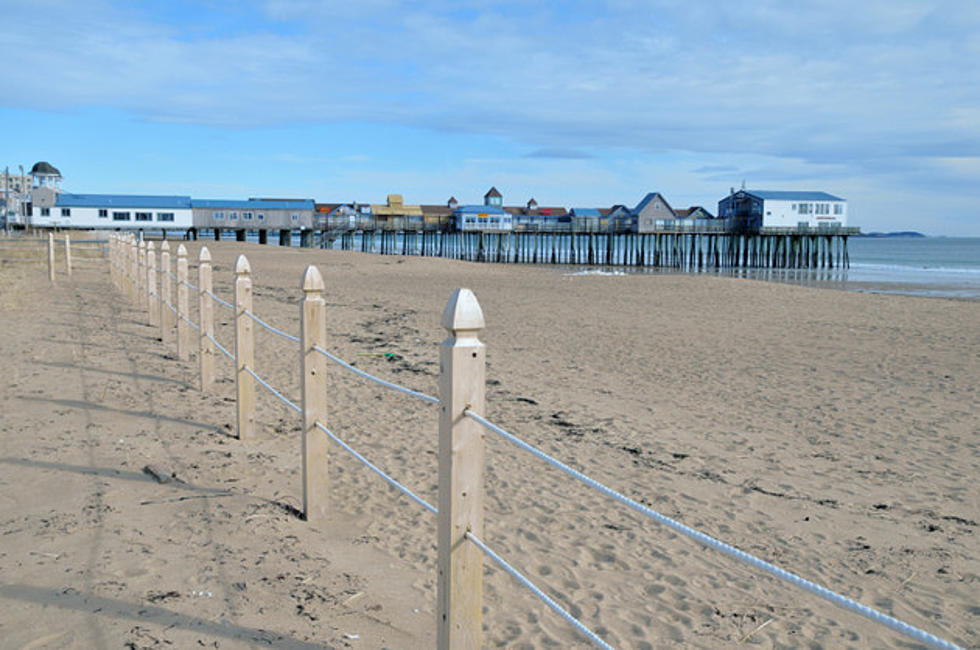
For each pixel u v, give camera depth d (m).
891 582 4.56
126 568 3.70
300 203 82.38
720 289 29.16
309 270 4.66
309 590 3.69
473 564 2.68
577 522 5.37
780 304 24.34
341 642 3.23
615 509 5.68
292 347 12.27
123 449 5.82
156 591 3.48
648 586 4.34
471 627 2.71
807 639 3.79
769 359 13.52
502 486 6.14
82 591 3.42
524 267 64.44
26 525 4.17
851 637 3.83
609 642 3.62
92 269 24.64
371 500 5.41
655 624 3.86
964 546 5.18
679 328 17.92
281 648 3.11
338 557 4.21
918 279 56.31
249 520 4.55
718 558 4.83
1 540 3.95
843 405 9.85
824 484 6.55
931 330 17.94
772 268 78.62
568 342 15.20
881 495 6.29
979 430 8.62
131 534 4.14
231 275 30.14
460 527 2.64
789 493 6.27
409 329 16.28
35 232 64.62
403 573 4.09
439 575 2.74
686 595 4.25
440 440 2.70
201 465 5.64
